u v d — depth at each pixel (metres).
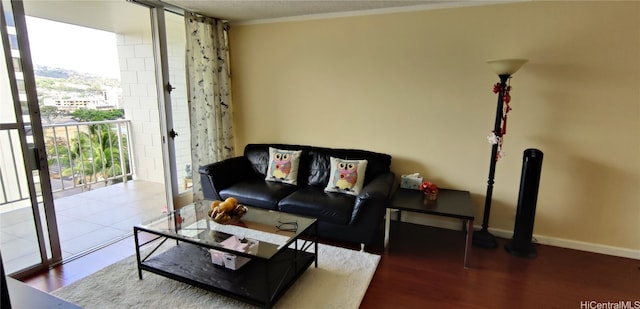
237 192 3.17
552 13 2.67
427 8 3.04
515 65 2.46
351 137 3.58
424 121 3.23
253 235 2.54
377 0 2.94
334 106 3.59
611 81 2.59
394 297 2.18
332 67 3.53
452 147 3.17
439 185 3.28
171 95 3.45
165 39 3.26
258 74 3.93
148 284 2.25
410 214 3.41
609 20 2.53
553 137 2.81
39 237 2.41
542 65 2.75
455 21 2.97
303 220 2.41
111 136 4.67
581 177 2.78
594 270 2.52
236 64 4.02
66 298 2.09
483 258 2.70
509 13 2.79
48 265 2.47
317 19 3.50
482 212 3.16
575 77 2.68
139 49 4.42
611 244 2.78
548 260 2.67
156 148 4.74
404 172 3.40
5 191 2.34
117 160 4.80
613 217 2.74
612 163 2.68
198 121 3.65
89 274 2.38
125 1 3.14
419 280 2.38
